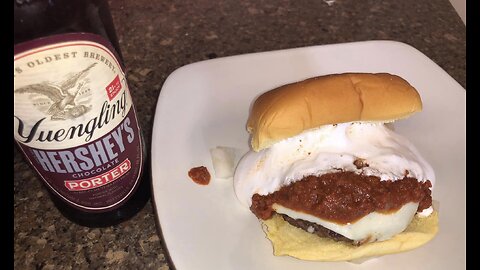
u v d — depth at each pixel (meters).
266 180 0.21
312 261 0.20
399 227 0.20
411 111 0.21
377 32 0.31
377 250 0.20
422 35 0.31
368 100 0.20
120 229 0.21
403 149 0.21
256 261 0.20
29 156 0.18
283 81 0.26
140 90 0.27
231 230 0.20
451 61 0.29
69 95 0.16
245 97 0.25
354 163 0.20
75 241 0.21
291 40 0.30
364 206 0.20
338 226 0.20
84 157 0.18
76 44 0.16
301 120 0.20
